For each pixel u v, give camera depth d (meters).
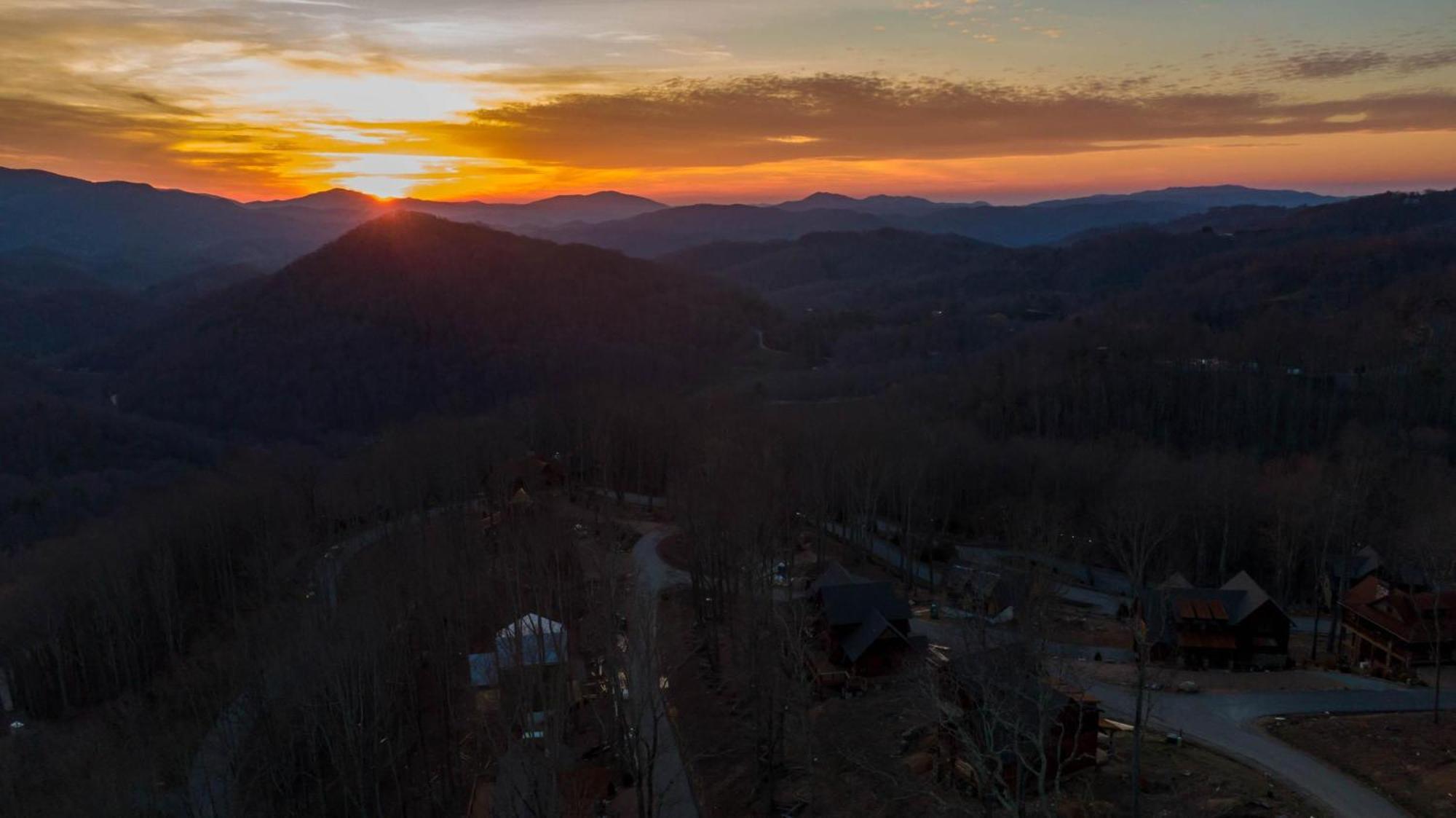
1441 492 101.12
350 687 56.38
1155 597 71.31
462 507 101.88
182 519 97.38
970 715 45.53
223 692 66.06
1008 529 107.31
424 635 73.06
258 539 95.06
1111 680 64.12
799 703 55.97
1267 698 60.47
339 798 59.56
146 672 80.88
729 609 80.00
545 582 75.50
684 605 83.94
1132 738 53.81
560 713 51.41
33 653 78.62
